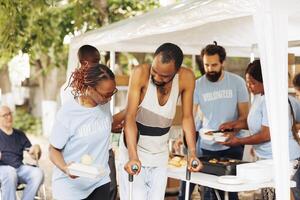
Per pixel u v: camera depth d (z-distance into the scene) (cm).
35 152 599
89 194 368
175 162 466
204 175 439
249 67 471
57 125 354
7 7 834
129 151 388
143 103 395
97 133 358
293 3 339
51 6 923
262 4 336
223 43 664
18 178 585
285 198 344
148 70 393
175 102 402
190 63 1231
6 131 593
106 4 959
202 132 509
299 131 473
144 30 480
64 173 360
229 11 363
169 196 634
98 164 362
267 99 342
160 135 405
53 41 1040
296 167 448
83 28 951
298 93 510
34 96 1897
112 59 694
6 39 851
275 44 337
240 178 412
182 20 420
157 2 1012
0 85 1661
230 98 531
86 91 353
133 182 405
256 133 471
